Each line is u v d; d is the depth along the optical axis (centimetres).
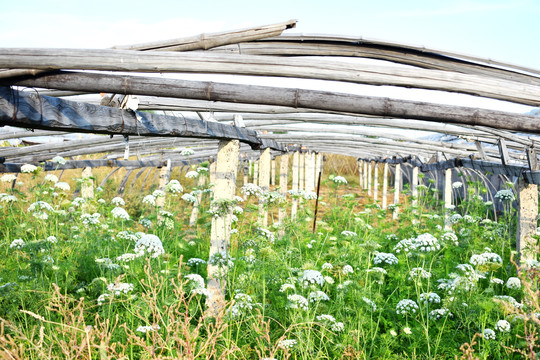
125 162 1005
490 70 389
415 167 1292
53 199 729
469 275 427
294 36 355
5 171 776
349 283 403
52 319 356
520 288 456
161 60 262
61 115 297
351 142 983
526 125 304
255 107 493
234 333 368
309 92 302
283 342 327
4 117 265
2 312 343
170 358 197
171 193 676
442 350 379
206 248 656
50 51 256
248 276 406
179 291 213
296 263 487
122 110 348
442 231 593
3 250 511
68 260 475
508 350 358
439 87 274
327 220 880
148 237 399
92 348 195
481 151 705
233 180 491
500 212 1062
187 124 413
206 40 304
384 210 746
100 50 261
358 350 354
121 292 367
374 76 272
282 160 1069
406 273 482
